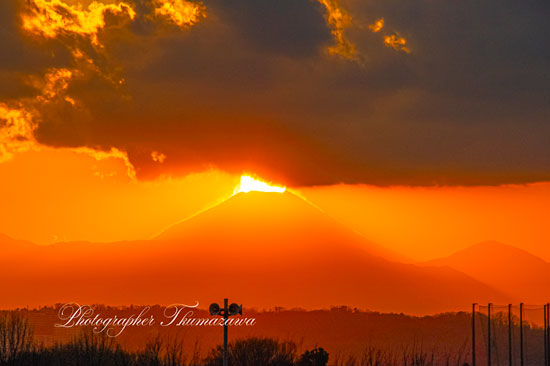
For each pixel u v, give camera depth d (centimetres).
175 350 15675
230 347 15838
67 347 14750
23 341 14438
